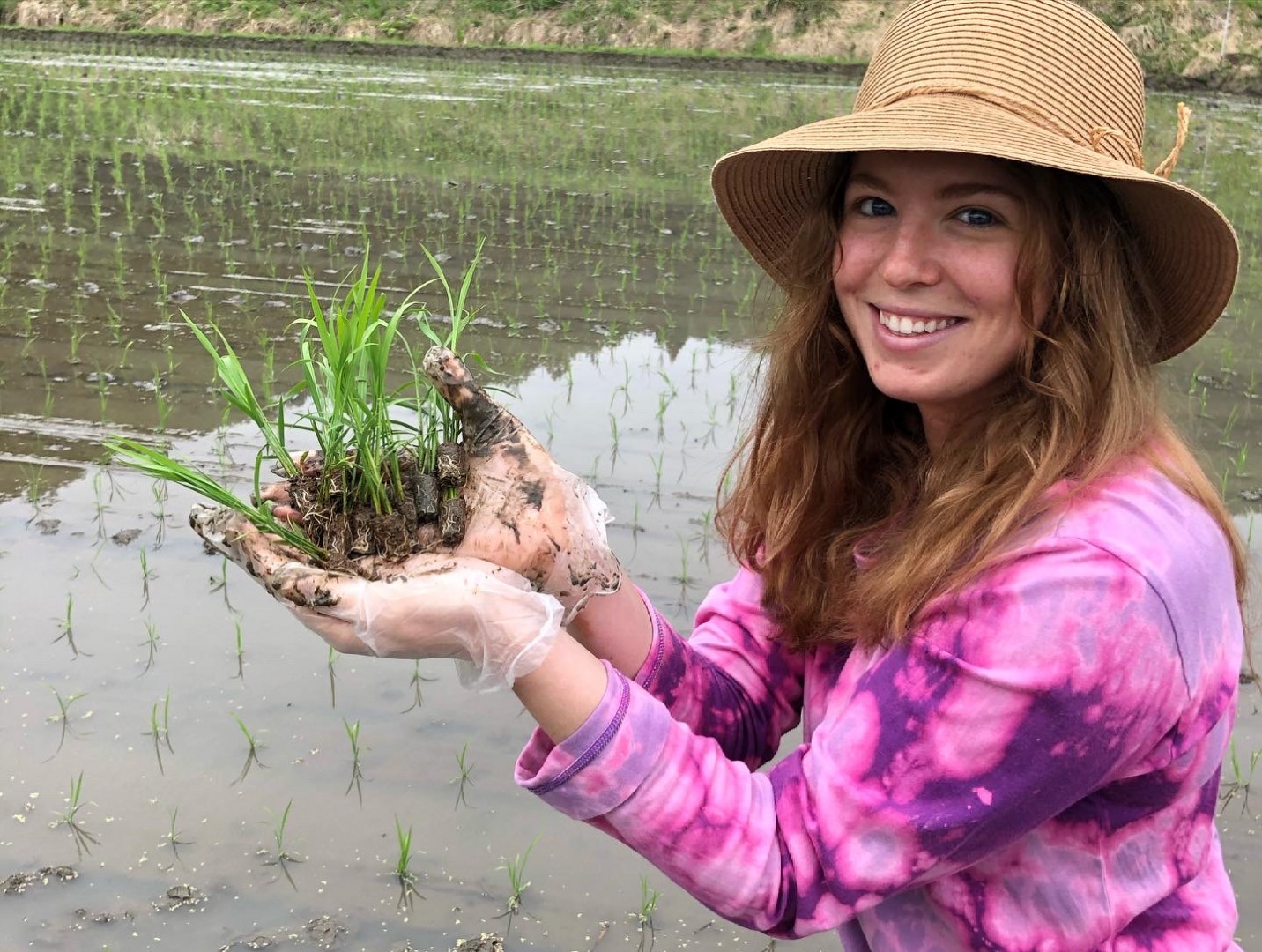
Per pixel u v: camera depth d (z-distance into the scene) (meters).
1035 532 1.33
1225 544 1.39
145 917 2.78
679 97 18.30
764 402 1.82
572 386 6.14
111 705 3.52
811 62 22.86
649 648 1.74
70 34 23.69
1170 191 1.38
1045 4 1.45
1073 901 1.40
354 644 1.46
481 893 2.90
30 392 5.81
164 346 6.55
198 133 13.49
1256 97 21.61
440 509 1.56
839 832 1.38
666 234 9.72
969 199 1.39
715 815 1.41
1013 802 1.31
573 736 1.42
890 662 1.39
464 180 11.56
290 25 24.06
